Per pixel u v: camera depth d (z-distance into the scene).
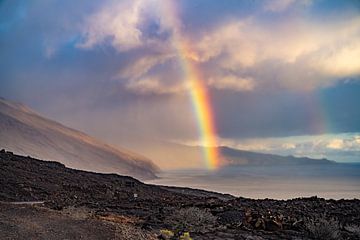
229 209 21.78
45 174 48.50
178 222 17.00
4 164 47.97
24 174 44.75
